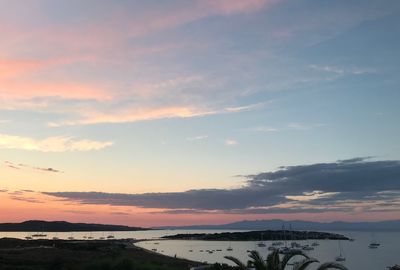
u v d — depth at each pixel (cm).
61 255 9481
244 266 2239
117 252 11825
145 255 12200
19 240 15375
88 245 14575
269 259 2158
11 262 7344
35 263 7425
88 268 4466
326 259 17862
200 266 8888
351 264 16238
